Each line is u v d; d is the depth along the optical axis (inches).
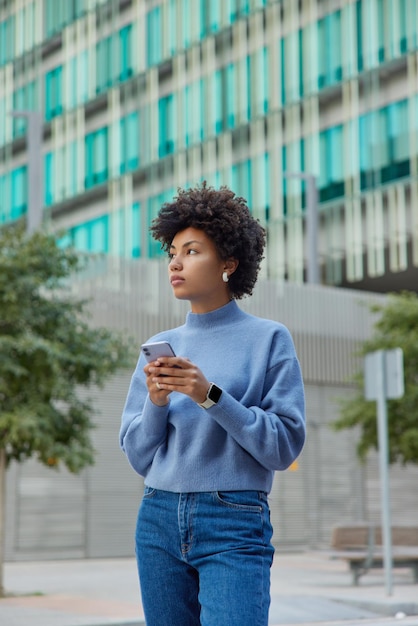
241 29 1311.5
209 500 106.9
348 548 599.2
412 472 967.6
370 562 551.5
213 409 104.2
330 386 936.9
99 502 809.5
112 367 540.7
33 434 497.4
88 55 1496.1
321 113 1218.0
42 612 426.6
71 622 388.5
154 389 106.2
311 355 925.8
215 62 1336.1
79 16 1515.7
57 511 789.2
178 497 108.4
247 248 115.2
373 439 728.3
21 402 518.6
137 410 117.3
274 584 562.6
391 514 945.5
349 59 1190.9
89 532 802.2
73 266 553.0
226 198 114.7
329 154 1204.5
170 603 109.5
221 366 112.3
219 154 1311.5
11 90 1595.7
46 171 1529.3
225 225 112.8
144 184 1395.2
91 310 802.2
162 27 1403.8
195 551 106.7
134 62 1434.5
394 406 717.9
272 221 1246.3
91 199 1467.8
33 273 529.3
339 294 955.3
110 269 818.8
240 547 105.1
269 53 1274.6
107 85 1465.3
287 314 919.7
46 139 1539.1
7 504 767.7
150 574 110.0
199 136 1337.4
